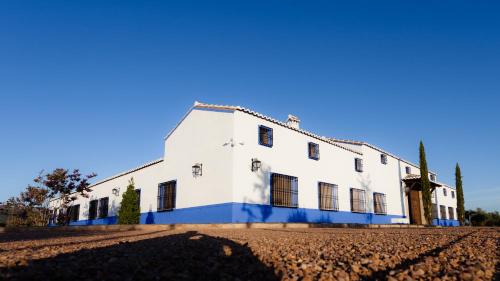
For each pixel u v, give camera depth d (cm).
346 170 2083
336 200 1939
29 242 614
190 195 1639
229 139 1472
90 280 274
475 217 4134
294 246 507
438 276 313
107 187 2575
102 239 674
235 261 378
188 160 1705
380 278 315
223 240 579
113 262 344
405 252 443
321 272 329
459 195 3033
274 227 1197
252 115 1554
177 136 1838
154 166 2019
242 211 1409
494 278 307
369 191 2244
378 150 2438
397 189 2558
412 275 316
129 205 1778
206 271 323
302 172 1753
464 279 299
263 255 415
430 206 2317
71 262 338
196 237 643
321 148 1925
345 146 2312
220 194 1455
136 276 293
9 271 291
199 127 1669
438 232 859
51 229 1174
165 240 583
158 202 1898
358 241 585
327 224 1366
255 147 1530
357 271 334
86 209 2838
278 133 1666
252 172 1491
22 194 2281
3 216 2591
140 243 538
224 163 1470
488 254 427
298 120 1970
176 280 287
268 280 304
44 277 277
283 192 1620
